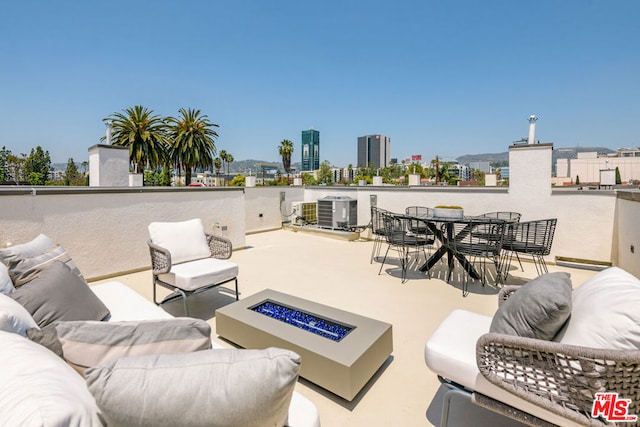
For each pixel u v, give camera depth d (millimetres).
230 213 5477
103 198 3918
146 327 940
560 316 1255
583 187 7605
